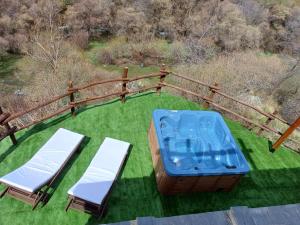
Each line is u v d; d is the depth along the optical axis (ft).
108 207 14.75
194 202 15.89
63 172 16.20
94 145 18.31
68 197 14.70
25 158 16.74
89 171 14.93
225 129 19.01
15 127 17.04
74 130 19.22
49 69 48.62
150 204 15.31
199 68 47.16
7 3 59.72
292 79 45.78
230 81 42.29
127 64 59.72
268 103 40.65
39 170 14.49
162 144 16.24
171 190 15.58
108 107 21.79
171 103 23.49
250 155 19.89
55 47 53.72
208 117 20.11
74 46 59.88
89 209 14.12
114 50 61.16
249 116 29.09
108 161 15.80
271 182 18.12
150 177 16.80
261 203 16.60
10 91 44.98
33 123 17.92
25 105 36.47
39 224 13.58
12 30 58.18
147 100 23.35
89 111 21.09
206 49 61.31
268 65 54.80
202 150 19.15
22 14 59.72
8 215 13.71
